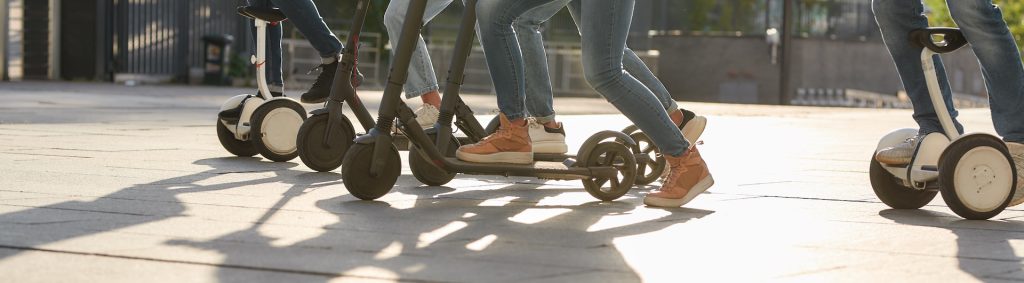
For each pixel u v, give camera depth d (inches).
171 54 654.5
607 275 90.8
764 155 223.6
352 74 158.6
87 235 103.6
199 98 458.9
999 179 129.8
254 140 178.9
